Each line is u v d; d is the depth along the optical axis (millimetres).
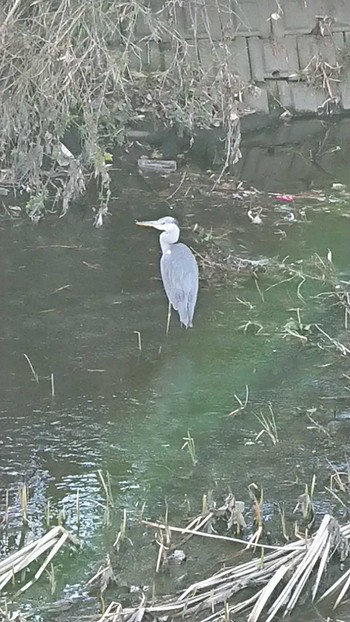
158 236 14109
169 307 11766
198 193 15711
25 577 7812
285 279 13094
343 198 15914
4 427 9727
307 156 18078
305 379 10883
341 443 9766
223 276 13062
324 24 20359
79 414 10023
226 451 9578
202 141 17984
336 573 7922
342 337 11758
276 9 19984
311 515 8609
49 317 11875
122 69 13117
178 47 15844
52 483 8945
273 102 19875
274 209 15305
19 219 14312
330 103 20203
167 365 11031
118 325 11805
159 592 7688
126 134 17625
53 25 12938
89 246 13711
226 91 15750
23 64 13305
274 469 9328
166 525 8258
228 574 7668
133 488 8961
